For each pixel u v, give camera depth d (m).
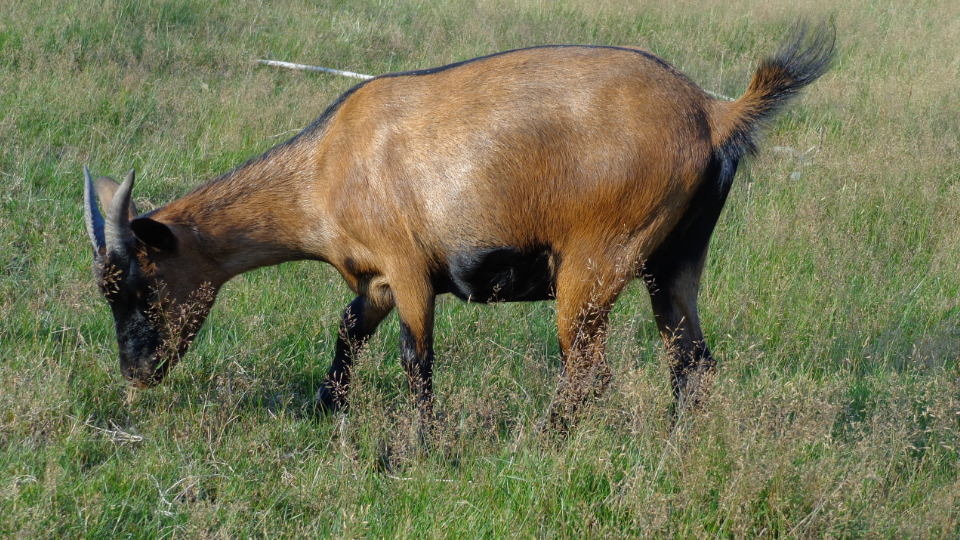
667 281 4.92
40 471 4.39
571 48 4.74
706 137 4.59
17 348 5.40
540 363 5.43
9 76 9.24
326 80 10.95
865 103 10.31
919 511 4.11
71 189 7.63
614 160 4.48
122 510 4.15
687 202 4.63
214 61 11.00
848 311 6.46
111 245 4.79
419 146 4.67
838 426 5.08
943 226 7.61
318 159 5.03
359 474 4.57
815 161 8.84
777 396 4.71
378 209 4.75
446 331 6.16
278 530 4.23
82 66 10.03
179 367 5.50
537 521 4.16
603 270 4.65
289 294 6.52
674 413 4.97
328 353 6.00
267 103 9.58
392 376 5.71
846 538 3.99
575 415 4.73
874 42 13.14
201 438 4.81
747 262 7.01
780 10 14.40
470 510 4.23
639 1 14.59
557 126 4.52
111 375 5.29
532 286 4.95
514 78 4.63
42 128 8.51
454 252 4.75
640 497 4.11
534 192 4.57
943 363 5.71
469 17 13.42
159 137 8.70
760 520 4.09
